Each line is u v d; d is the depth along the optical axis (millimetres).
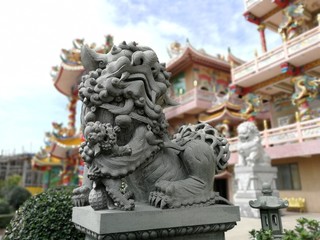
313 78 13094
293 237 2262
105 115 2451
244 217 9008
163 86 2754
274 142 13086
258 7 15844
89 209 2338
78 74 18406
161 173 2588
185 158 2627
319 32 11984
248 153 9625
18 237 3980
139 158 2375
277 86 16172
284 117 17938
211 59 21953
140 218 2113
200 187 2521
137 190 2543
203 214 2412
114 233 2010
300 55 12758
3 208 13062
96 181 2268
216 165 2922
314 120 11562
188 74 23125
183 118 23547
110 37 15141
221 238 2580
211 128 3096
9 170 41938
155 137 2549
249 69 15711
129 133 2500
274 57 14211
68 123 21562
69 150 20391
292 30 13906
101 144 2217
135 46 2676
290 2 14312
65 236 4012
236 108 19391
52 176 26281
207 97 21328
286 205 2910
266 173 9445
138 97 2471
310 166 13047
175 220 2258
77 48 17406
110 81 2373
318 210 12359
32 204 4359
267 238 2525
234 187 16266
